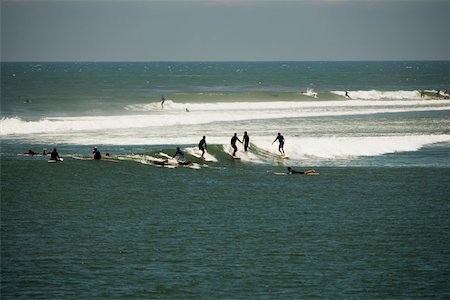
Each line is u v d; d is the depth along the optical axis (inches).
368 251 3786.9
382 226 4298.7
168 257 3651.6
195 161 6624.0
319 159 7007.9
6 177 5600.4
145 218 4429.1
